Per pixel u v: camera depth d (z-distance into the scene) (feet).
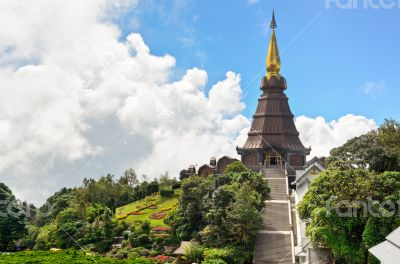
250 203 335.88
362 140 356.18
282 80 590.55
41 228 433.48
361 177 277.85
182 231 365.81
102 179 533.55
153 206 495.82
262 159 565.53
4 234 383.65
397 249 202.90
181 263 325.21
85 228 388.37
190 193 378.53
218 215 336.08
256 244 342.64
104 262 289.74
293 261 318.65
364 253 265.34
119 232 390.63
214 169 529.45
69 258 294.87
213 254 311.68
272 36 605.31
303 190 398.83
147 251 349.00
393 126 370.32
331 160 357.82
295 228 365.40
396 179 271.90
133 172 596.70
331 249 288.51
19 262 284.41
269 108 582.76
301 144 572.51
